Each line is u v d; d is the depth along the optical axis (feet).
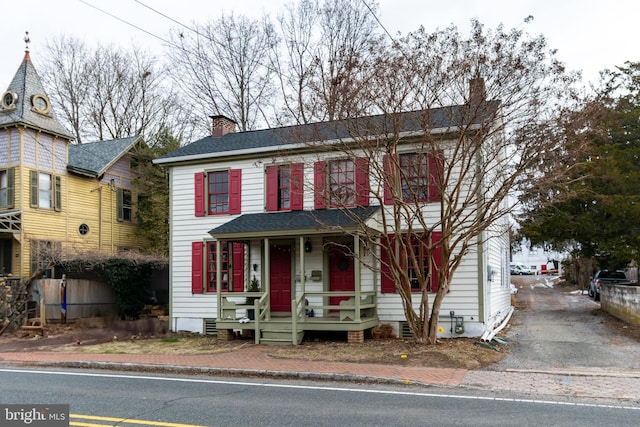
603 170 61.31
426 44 43.75
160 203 90.12
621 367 35.42
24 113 74.59
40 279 63.52
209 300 57.77
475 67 41.16
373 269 47.03
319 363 37.55
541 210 63.67
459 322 48.67
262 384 31.50
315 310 53.21
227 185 58.95
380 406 25.29
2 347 50.49
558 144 42.55
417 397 27.45
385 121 43.06
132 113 120.06
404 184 50.26
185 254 59.67
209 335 56.18
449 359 37.60
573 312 68.13
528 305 81.10
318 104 46.47
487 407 25.09
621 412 24.18
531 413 23.90
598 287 84.38
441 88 41.57
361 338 47.03
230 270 57.52
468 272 48.93
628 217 61.21
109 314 67.72
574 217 65.87
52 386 30.89
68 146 85.92
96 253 67.92
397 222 44.11
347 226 46.93
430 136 41.78
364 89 42.98
